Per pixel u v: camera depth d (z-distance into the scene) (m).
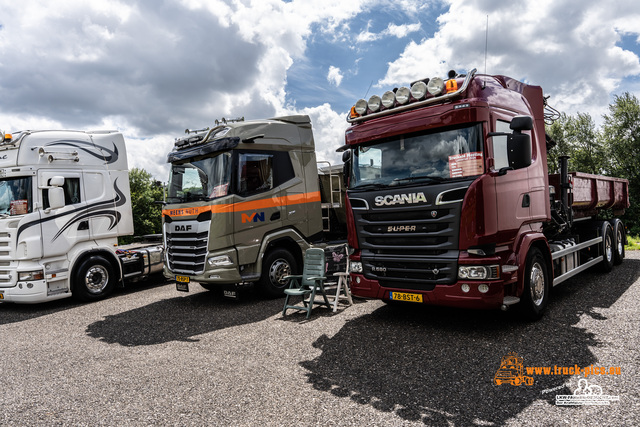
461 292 4.82
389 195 5.35
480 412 3.28
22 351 5.61
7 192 8.27
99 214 9.12
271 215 7.88
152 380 4.30
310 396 3.73
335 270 7.91
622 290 6.73
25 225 8.02
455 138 5.01
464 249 4.82
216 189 7.37
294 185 8.33
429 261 5.02
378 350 4.81
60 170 8.59
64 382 4.40
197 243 7.34
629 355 4.14
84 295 8.77
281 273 8.08
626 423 2.98
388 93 5.57
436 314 6.14
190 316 7.01
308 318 6.38
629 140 28.17
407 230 5.21
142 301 8.55
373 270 5.52
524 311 5.35
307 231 8.54
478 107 4.89
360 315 6.37
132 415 3.55
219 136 7.50
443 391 3.68
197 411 3.56
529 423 3.07
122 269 9.50
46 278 8.20
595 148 30.62
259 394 3.83
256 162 7.76
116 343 5.73
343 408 3.47
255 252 7.61
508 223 5.09
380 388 3.82
